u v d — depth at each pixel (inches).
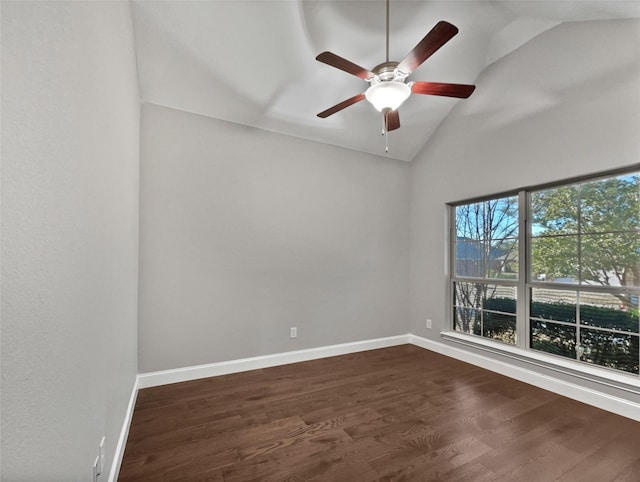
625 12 85.9
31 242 23.3
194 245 114.0
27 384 22.9
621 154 88.8
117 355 61.8
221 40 93.7
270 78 108.3
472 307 138.1
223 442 75.4
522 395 101.0
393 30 96.6
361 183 153.6
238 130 124.0
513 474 64.8
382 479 63.2
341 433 79.4
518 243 119.1
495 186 124.2
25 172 22.3
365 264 153.5
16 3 21.0
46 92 25.7
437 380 113.3
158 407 92.0
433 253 153.6
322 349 140.0
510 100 118.7
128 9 74.6
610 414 88.3
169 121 111.3
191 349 113.2
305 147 139.0
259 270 126.6
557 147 103.9
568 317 104.3
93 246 40.9
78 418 34.8
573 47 100.3
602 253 96.0
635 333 88.9
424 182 159.3
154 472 64.9
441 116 145.5
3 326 19.6
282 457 70.1
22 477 22.1
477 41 111.1
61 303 29.4
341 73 110.3
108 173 50.5
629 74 87.9
